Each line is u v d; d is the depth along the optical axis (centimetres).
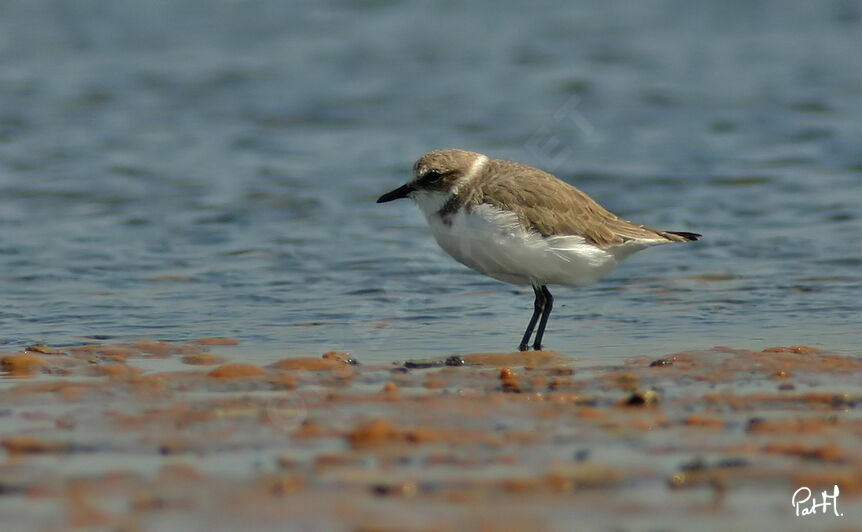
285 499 605
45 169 1923
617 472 646
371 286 1312
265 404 811
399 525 568
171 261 1420
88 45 2859
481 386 881
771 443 696
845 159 1941
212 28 3059
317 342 1072
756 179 1838
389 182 1858
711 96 2442
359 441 709
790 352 985
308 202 1734
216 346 1047
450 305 1235
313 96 2472
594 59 2783
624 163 1972
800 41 2933
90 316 1176
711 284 1305
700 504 598
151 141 2125
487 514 584
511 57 2803
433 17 3216
